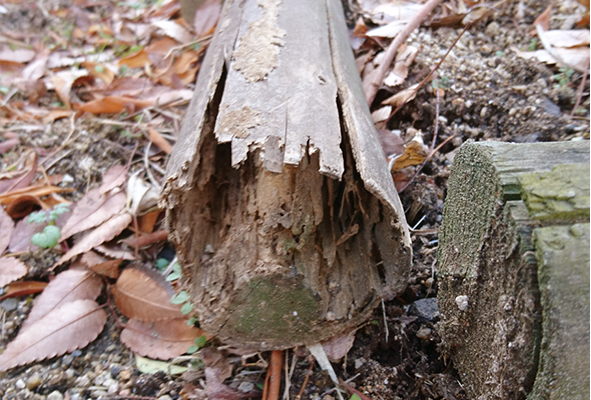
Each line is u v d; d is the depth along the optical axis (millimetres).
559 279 253
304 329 347
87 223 407
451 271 324
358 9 524
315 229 344
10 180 450
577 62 448
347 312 348
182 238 332
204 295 347
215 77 341
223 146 358
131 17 628
